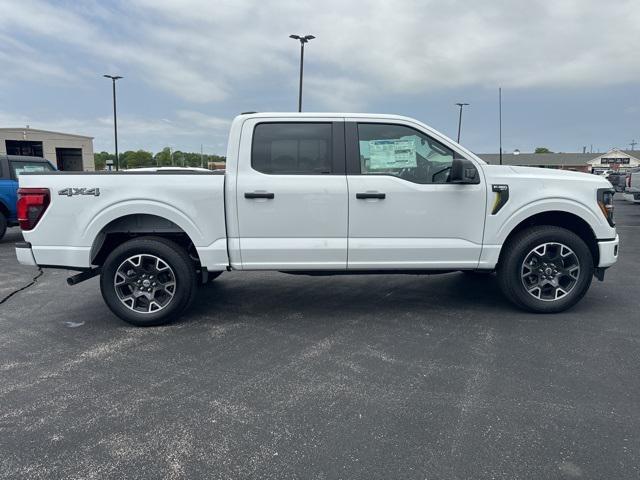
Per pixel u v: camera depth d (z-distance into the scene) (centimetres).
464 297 534
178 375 340
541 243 452
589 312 472
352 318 465
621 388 311
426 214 443
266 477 228
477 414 281
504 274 464
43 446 254
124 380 333
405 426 269
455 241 450
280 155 440
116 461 241
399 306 503
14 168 1003
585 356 363
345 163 441
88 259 434
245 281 626
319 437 260
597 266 470
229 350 386
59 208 429
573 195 449
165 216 430
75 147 4597
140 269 444
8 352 387
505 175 450
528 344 388
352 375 336
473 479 224
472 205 444
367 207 437
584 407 287
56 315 489
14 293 583
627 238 984
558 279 463
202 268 444
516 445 250
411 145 446
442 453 244
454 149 448
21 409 294
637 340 395
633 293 542
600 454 241
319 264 445
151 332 433
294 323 453
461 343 393
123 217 443
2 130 4084
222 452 247
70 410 292
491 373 335
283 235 439
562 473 227
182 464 238
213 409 291
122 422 278
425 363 354
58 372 347
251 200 432
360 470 232
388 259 448
